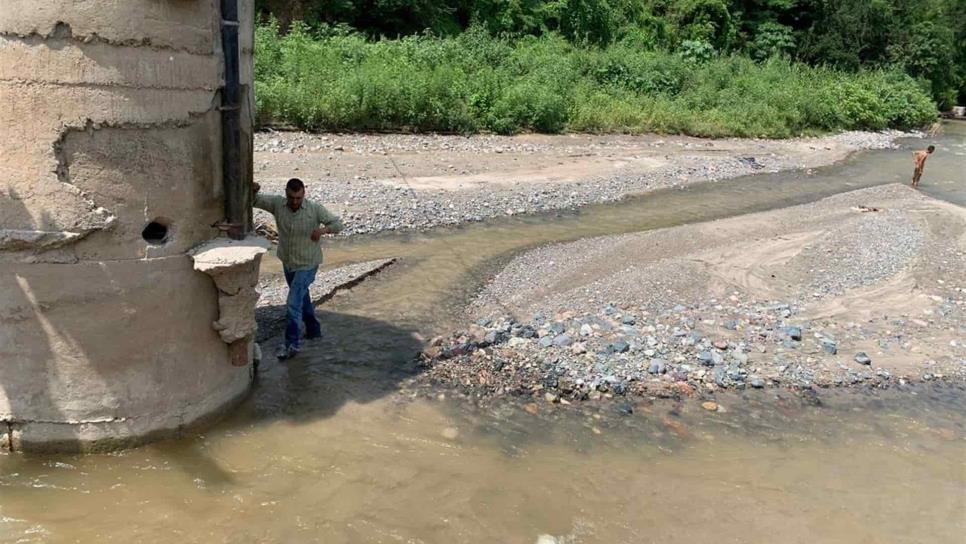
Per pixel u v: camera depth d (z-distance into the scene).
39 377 5.72
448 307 9.77
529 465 6.41
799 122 32.69
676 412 7.50
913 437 7.37
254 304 6.56
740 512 5.96
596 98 27.11
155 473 5.85
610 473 6.38
